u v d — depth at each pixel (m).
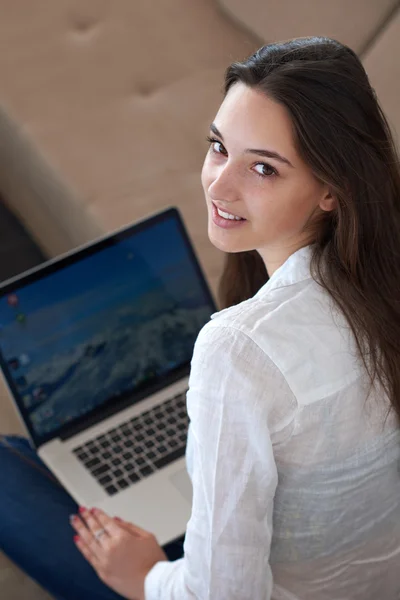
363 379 0.91
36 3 2.26
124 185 1.96
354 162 0.87
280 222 0.91
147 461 1.45
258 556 0.95
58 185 2.00
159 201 1.94
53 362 1.47
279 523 0.99
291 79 0.83
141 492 1.41
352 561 1.05
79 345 1.48
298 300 0.90
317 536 1.00
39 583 1.39
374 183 0.89
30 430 1.46
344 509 0.99
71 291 1.48
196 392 0.90
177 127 2.07
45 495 1.45
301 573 1.04
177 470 1.44
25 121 2.06
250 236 0.93
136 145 2.03
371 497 1.00
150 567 1.26
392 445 0.97
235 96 0.87
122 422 1.50
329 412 0.90
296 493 0.95
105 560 1.27
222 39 2.22
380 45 1.93
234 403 0.87
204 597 1.01
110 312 1.50
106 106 2.10
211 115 2.09
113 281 1.50
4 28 2.22
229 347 0.86
